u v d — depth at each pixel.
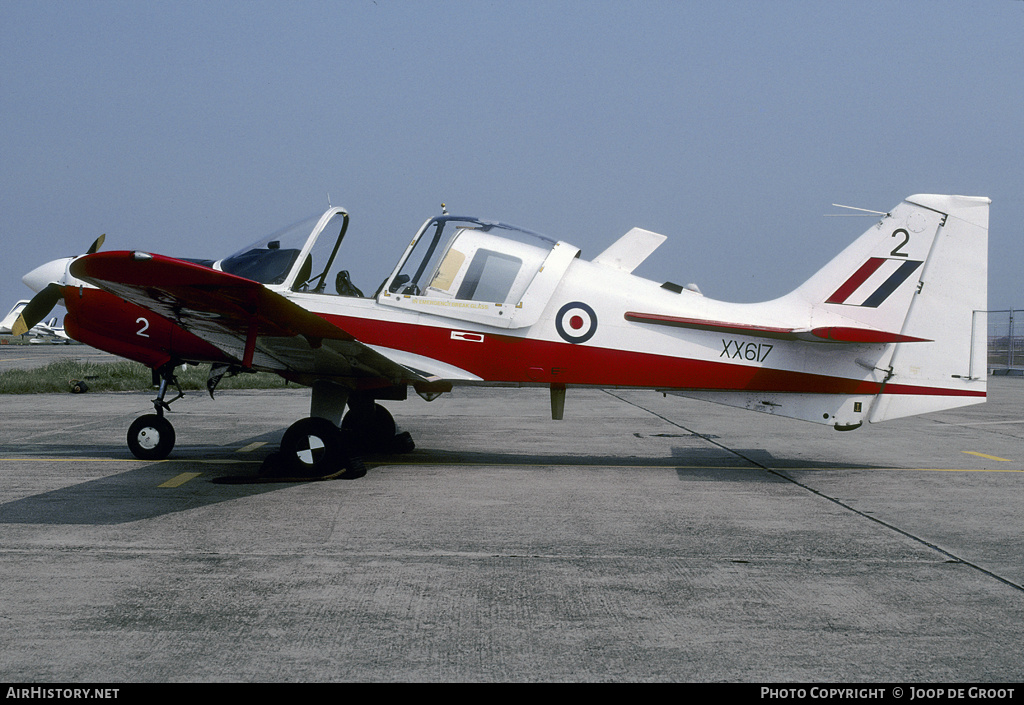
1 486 5.82
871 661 2.85
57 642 2.93
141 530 4.55
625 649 2.93
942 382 6.72
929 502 5.64
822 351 6.77
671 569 3.92
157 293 5.34
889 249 6.74
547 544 4.36
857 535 4.65
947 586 3.70
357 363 6.36
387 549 4.21
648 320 6.77
